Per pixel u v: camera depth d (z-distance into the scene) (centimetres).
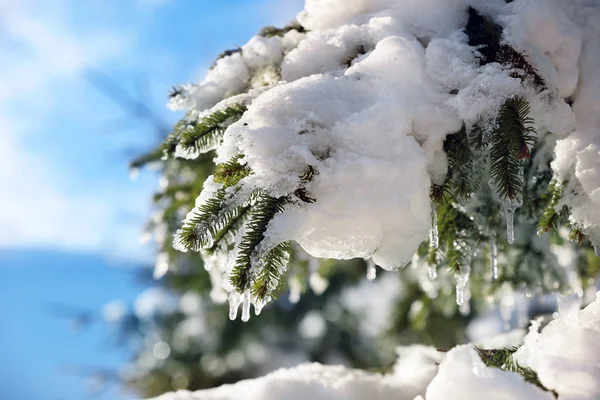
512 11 52
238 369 165
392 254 44
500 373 44
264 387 54
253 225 43
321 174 43
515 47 50
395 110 45
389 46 48
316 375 57
